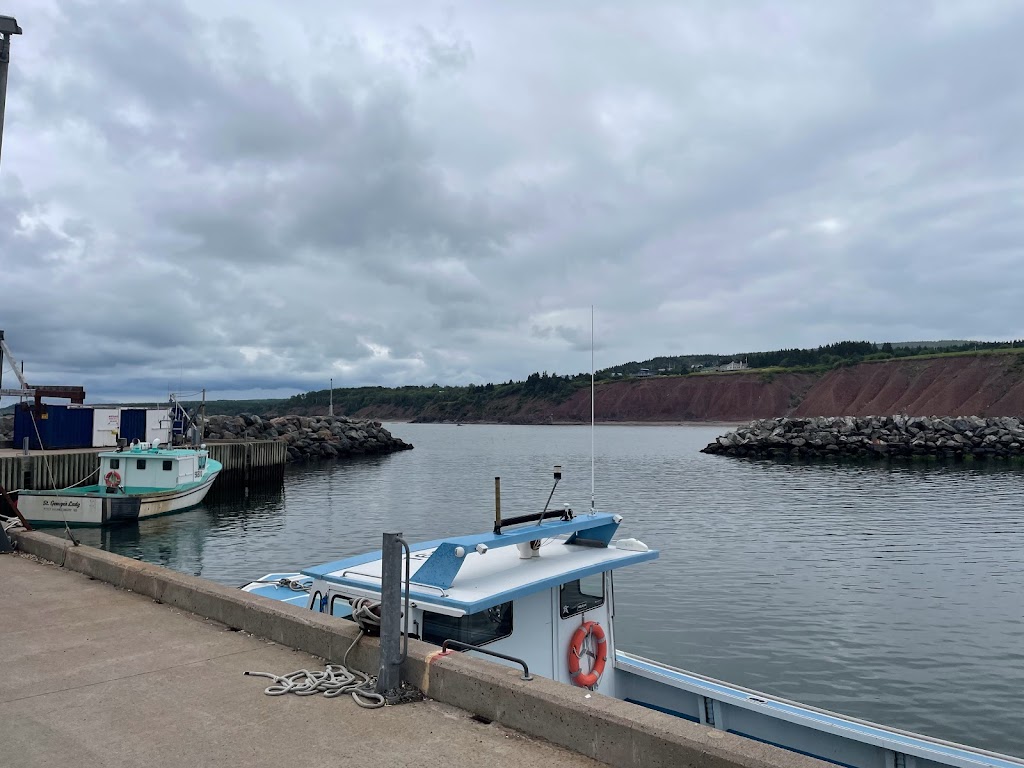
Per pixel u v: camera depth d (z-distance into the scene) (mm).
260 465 45750
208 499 39562
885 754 6371
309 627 6172
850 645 14234
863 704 11570
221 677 5578
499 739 4516
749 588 18734
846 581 19562
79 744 4395
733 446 79375
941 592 18406
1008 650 14000
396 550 5219
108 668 5781
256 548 25000
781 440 76312
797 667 13086
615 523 7676
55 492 27453
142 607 7719
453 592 6031
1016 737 10531
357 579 6898
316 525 30359
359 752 4312
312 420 79875
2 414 63031
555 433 171750
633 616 16141
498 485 6766
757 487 46156
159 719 4777
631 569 21047
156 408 44062
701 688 7359
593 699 4488
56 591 8430
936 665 13203
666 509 35250
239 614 6902
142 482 30641
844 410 173000
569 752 4344
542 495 41969
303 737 4512
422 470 61062
